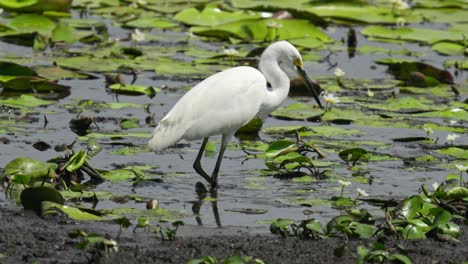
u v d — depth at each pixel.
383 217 11.09
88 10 24.03
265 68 13.54
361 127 15.67
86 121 14.70
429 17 24.52
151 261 9.05
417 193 12.27
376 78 18.92
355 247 9.72
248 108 12.60
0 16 22.38
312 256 9.38
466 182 12.60
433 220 10.48
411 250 9.59
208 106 12.26
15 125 14.66
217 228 10.56
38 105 15.68
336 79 18.42
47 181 11.85
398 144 14.62
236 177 12.84
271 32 21.39
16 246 9.38
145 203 11.55
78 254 9.23
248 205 11.62
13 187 11.56
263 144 14.23
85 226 10.26
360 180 12.70
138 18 23.14
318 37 21.62
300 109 16.11
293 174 12.97
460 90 17.91
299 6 24.38
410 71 18.80
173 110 12.27
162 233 10.12
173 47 20.50
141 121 15.34
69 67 18.20
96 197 11.52
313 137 14.72
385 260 9.17
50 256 9.13
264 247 9.62
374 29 22.56
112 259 9.01
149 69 18.41
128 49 19.47
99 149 13.41
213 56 19.39
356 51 21.31
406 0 26.81
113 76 17.94
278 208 11.52
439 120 16.05
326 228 10.12
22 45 20.12
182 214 11.01
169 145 12.13
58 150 13.58
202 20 22.56
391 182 12.73
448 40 21.86
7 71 17.02
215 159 13.66
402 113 16.27
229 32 21.34
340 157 13.74
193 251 9.40
